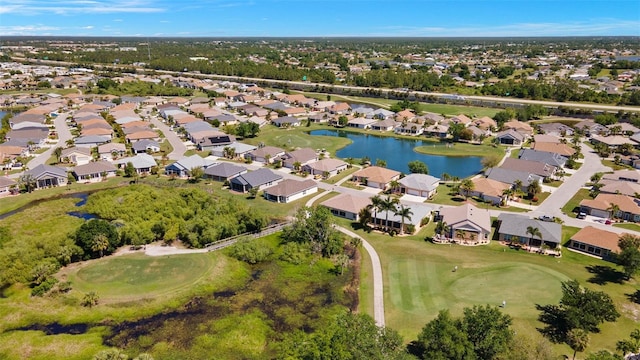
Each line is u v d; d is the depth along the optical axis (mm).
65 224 105312
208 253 92250
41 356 62844
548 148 162750
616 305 72500
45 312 73062
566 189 130375
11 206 116625
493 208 116125
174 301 76125
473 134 188250
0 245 91125
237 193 128875
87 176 138000
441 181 139375
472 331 57656
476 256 90312
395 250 93625
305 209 103500
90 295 74750
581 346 60312
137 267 86312
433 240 97875
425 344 57875
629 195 118125
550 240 91875
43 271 80375
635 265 77562
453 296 76062
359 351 54094
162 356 63000
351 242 95625
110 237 91688
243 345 65375
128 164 142125
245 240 96062
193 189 120688
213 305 75438
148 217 105438
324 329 61469
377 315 71500
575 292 67812
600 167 152000
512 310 71500
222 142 174375
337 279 83500
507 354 55219
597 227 103938
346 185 134625
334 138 195750
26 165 149375
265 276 85188
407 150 180000
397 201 98500
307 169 145375
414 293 77438
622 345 59844
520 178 130125
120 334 68000
